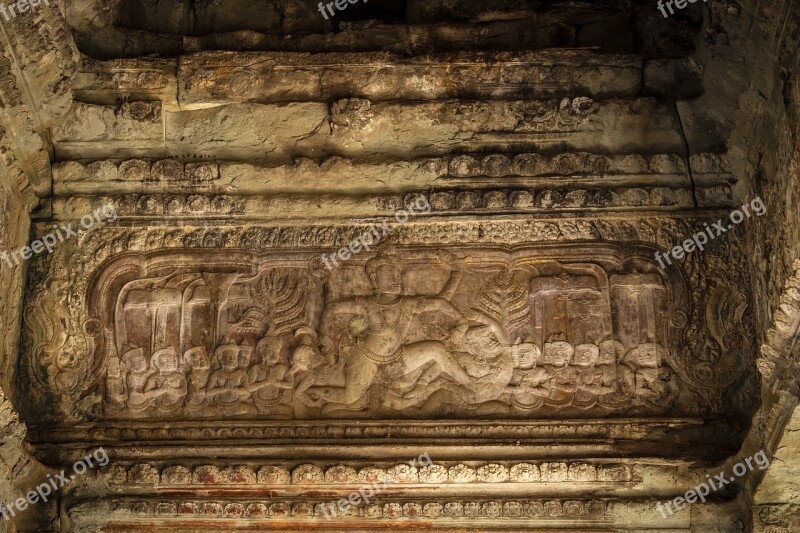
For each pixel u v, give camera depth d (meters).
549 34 7.55
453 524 6.64
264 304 7.10
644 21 7.45
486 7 7.63
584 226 7.16
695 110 7.23
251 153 7.30
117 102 7.30
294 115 7.31
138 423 6.88
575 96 7.29
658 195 7.14
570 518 6.62
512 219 7.17
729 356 6.90
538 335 7.01
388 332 7.00
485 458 6.73
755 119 6.73
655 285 7.04
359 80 7.31
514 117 7.29
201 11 7.62
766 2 6.07
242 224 7.21
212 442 6.80
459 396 6.92
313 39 7.39
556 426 6.81
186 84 7.25
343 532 6.65
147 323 7.08
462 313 7.05
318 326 7.04
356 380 6.94
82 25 7.38
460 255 7.14
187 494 6.72
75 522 6.65
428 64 7.29
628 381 6.91
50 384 6.95
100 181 7.24
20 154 6.94
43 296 7.06
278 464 6.71
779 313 5.92
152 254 7.19
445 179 7.22
